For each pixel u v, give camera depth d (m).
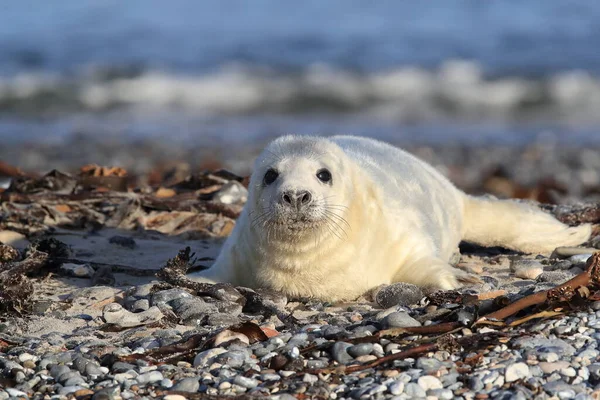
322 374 15.30
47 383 15.73
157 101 97.25
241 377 15.12
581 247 25.12
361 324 18.16
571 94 99.69
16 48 112.81
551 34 125.81
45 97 95.75
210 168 47.94
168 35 124.12
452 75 103.56
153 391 15.09
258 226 21.20
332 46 117.62
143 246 27.80
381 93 99.62
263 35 124.81
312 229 20.33
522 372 14.69
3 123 88.25
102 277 23.50
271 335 17.89
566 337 16.19
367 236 21.64
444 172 55.59
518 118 95.44
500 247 27.69
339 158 21.62
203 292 20.64
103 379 15.76
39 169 57.28
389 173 23.98
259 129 85.94
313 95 98.62
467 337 16.12
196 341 17.22
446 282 21.11
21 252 24.98
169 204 31.19
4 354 17.39
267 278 21.75
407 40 121.19
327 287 21.47
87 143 73.69
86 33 124.88
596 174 57.34
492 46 118.25
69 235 28.58
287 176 20.45
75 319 20.08
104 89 98.00
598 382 14.43
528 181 52.94
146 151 68.19
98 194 32.53
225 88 99.19
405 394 14.28
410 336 16.89
